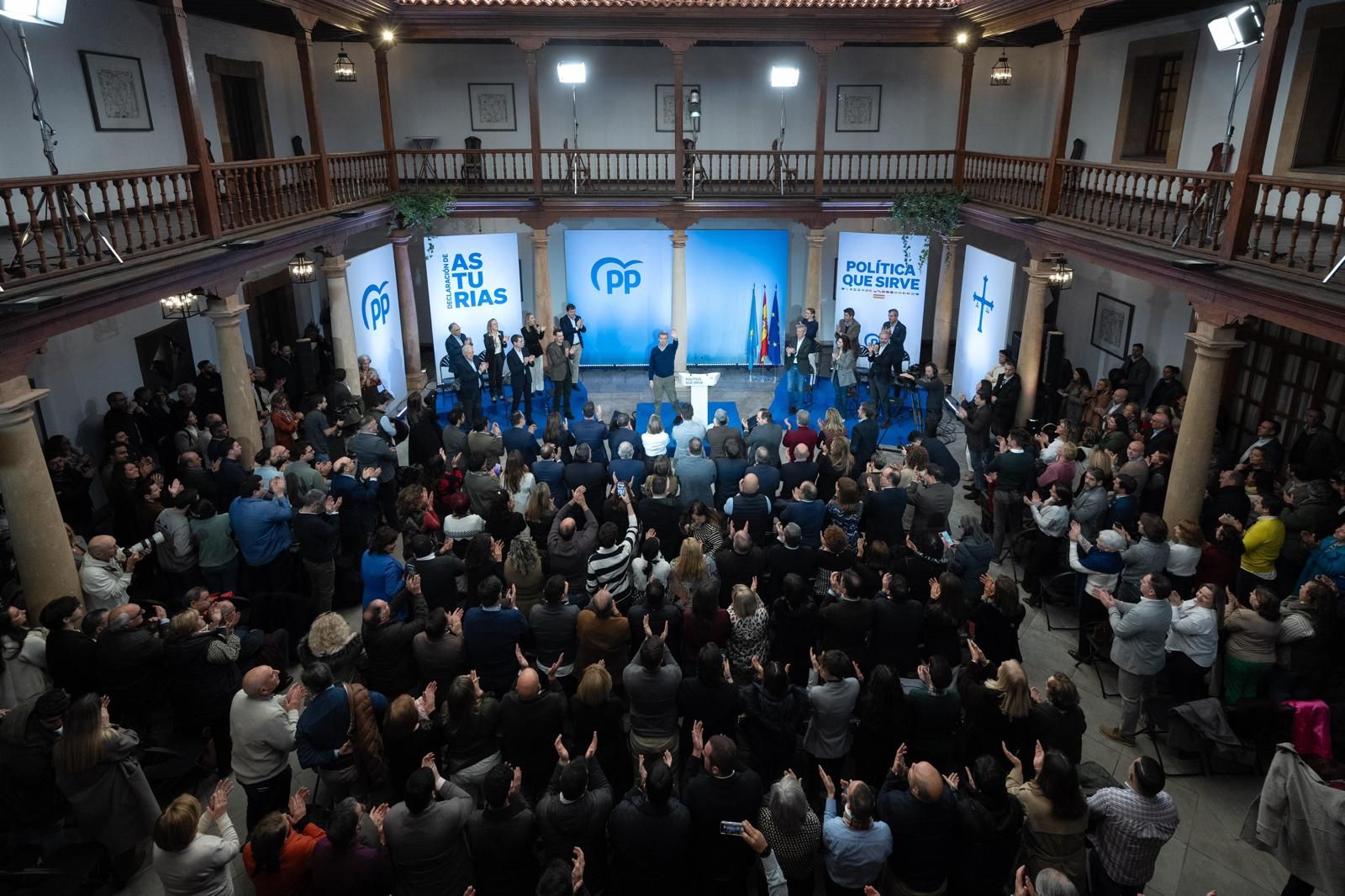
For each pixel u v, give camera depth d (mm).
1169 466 10258
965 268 15703
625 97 19234
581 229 19000
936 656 5637
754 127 19547
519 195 16547
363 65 18797
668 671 5805
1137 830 4773
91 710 5383
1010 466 9984
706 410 15078
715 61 19078
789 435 10508
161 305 12617
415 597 6984
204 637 6312
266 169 11266
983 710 5617
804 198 16641
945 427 15336
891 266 16812
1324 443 9844
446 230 20344
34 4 6664
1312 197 10906
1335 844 5102
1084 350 16172
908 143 19641
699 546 7055
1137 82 14461
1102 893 4988
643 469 9258
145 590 8812
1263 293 7941
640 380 18453
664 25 15328
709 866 4816
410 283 16828
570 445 10195
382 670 6352
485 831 4594
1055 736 5461
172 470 11062
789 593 6527
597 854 5074
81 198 11164
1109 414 11969
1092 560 8031
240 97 16047
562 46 18844
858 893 4777
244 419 10359
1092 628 8375
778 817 4816
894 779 4930
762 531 8250
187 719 6410
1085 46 16125
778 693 5645
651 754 5781
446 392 17469
